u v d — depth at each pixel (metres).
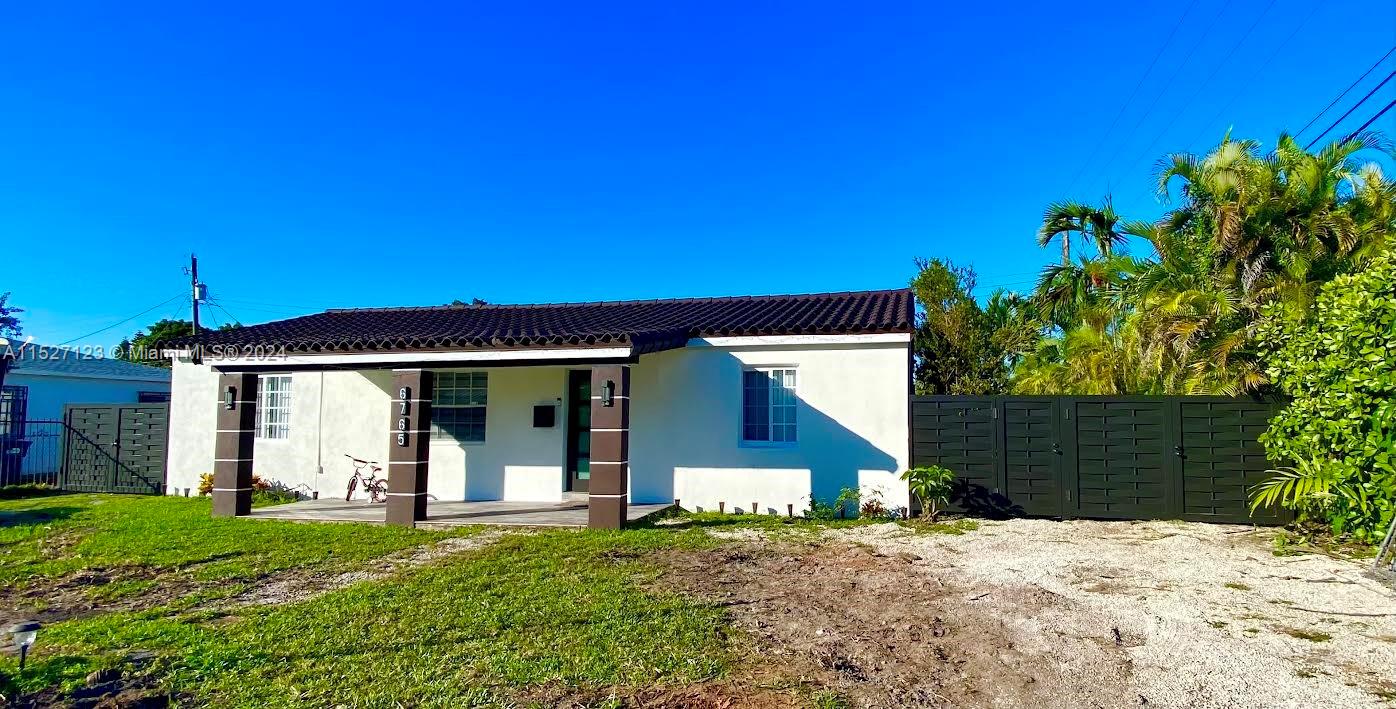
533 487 12.51
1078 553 7.93
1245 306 10.16
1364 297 7.46
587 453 12.52
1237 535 8.91
